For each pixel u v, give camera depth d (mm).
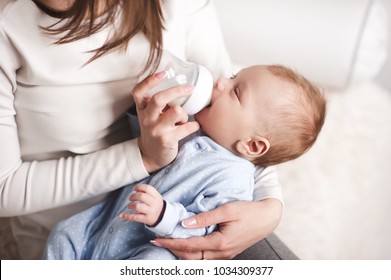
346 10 1814
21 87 818
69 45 793
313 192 1852
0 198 864
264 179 1004
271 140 968
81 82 833
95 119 879
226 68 1111
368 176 1931
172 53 948
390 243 1783
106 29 816
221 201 911
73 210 1008
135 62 867
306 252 1693
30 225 1057
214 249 878
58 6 764
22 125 863
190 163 938
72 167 875
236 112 956
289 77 979
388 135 2064
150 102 797
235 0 1807
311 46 1870
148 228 845
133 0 819
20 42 765
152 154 862
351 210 1827
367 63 1931
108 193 995
